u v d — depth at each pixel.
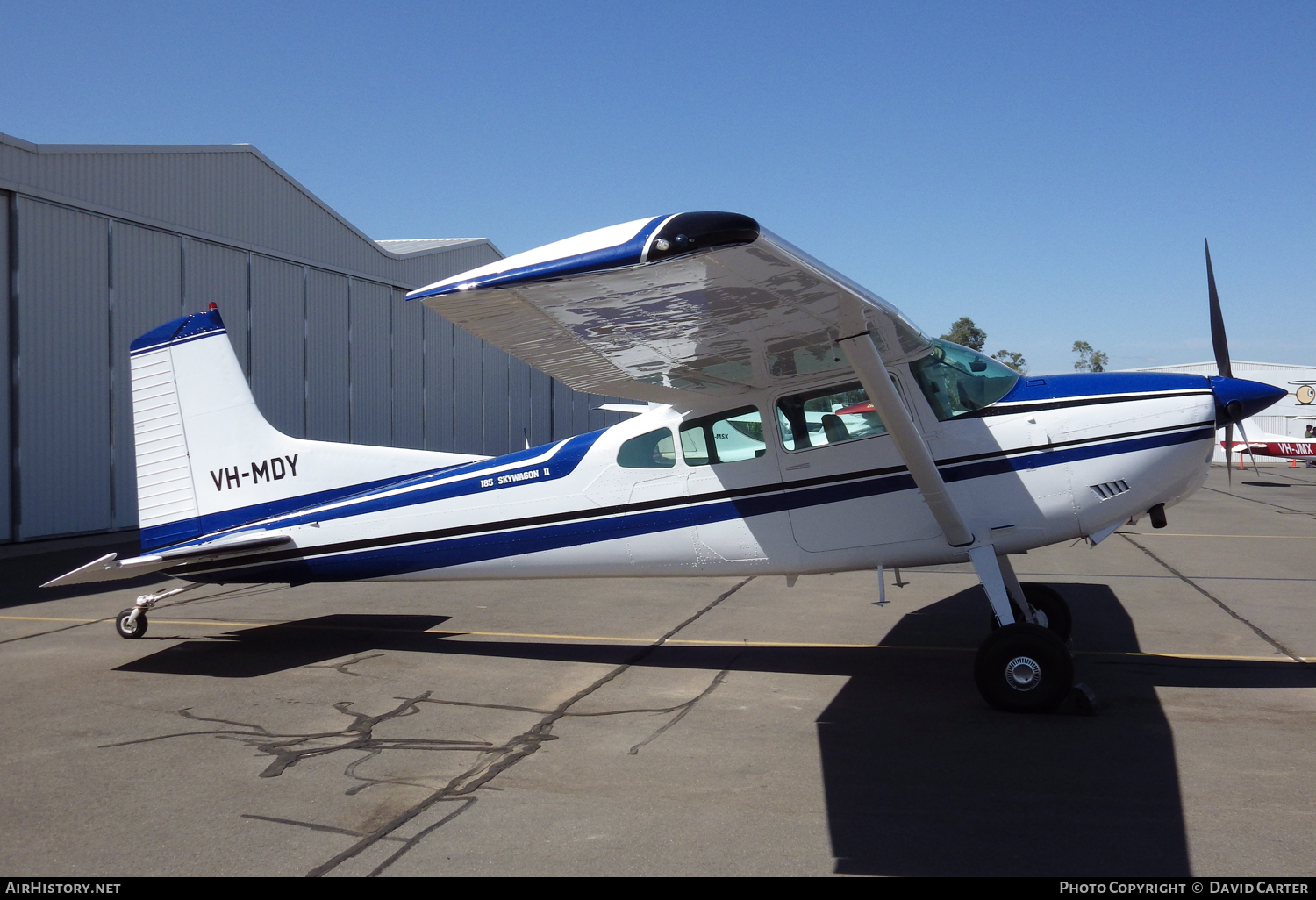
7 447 10.92
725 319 3.99
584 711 4.52
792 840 2.99
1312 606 7.15
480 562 5.82
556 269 3.12
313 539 6.00
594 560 5.62
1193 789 3.39
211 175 13.86
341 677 5.19
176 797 3.40
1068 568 9.37
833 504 5.09
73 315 11.76
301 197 15.91
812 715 4.41
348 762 3.77
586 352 4.35
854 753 3.85
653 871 2.78
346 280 17.22
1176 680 4.95
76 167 11.70
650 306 3.71
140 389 6.16
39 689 4.95
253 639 6.23
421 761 3.78
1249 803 3.27
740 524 5.27
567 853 2.92
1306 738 3.98
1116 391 4.89
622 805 3.30
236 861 2.87
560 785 3.50
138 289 12.70
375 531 5.93
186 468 6.14
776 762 3.74
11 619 7.01
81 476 11.93
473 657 5.69
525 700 4.71
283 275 15.51
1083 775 3.55
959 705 4.55
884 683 5.00
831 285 3.58
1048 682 4.32
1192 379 4.91
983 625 6.63
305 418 16.08
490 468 5.79
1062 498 4.82
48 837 3.06
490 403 22.98
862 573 9.18
